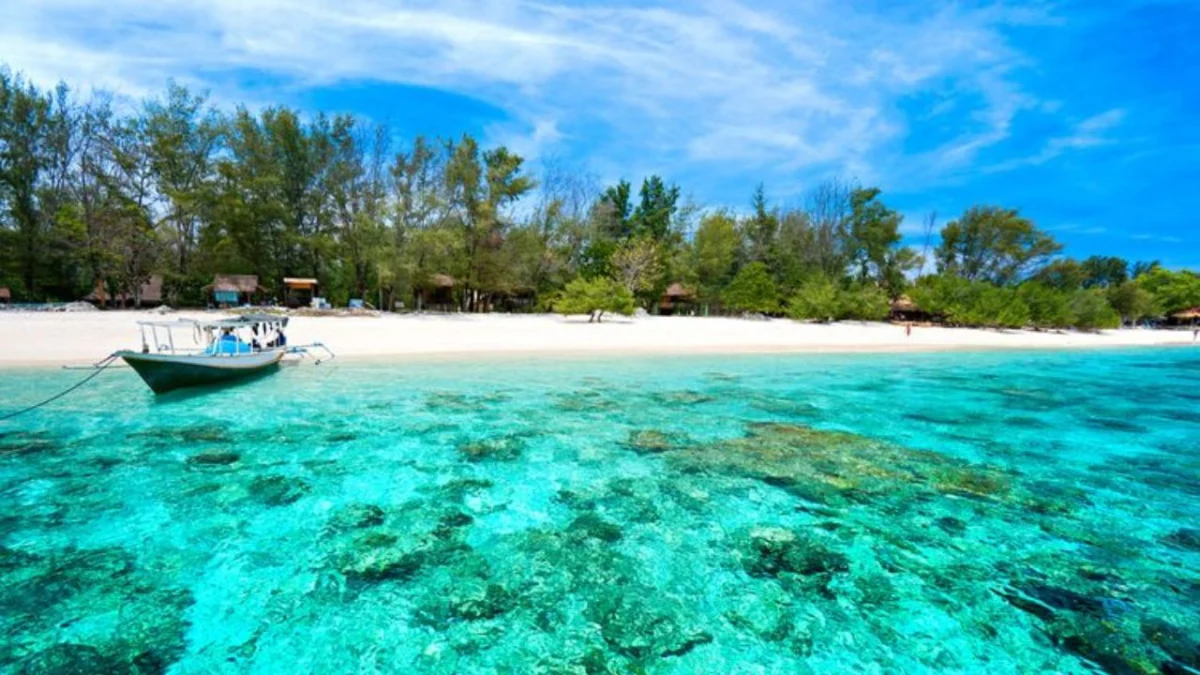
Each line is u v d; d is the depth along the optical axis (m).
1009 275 60.56
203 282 38.72
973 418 12.15
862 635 4.09
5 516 6.00
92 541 5.44
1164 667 3.76
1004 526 6.17
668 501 6.75
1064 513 6.59
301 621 4.16
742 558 5.28
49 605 4.30
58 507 6.27
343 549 5.35
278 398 12.53
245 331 22.09
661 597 4.57
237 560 5.10
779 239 57.84
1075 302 47.88
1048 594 4.72
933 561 5.30
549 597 4.54
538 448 8.97
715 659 3.77
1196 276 68.94
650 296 53.78
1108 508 6.78
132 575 4.80
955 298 46.72
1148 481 7.87
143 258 33.03
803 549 5.50
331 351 20.61
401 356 20.36
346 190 36.94
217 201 35.16
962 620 4.30
